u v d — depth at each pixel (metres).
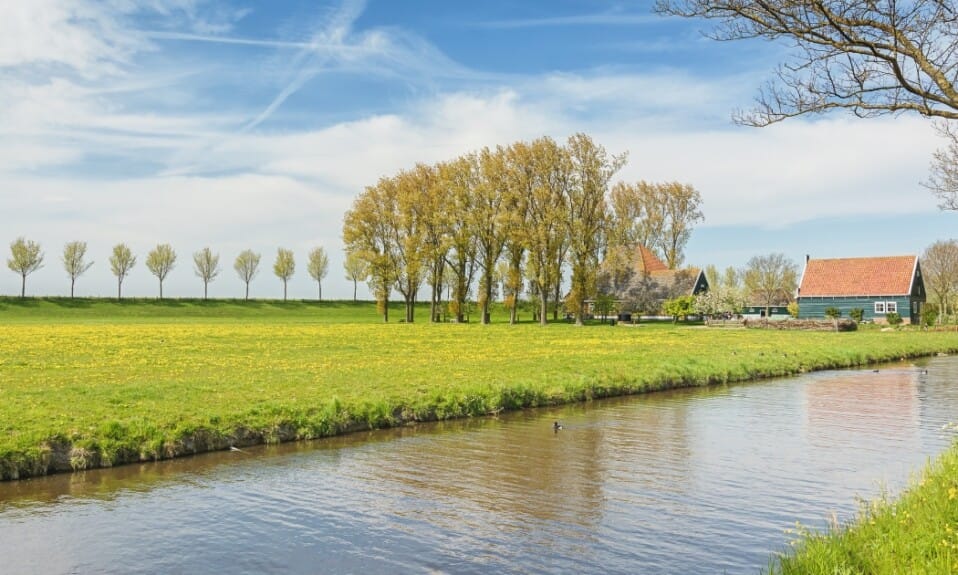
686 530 10.84
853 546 7.97
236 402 18.92
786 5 9.03
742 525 11.09
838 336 56.91
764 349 41.75
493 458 15.82
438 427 19.64
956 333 62.41
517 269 77.38
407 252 77.81
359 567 9.47
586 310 94.62
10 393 19.34
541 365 30.22
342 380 23.92
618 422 20.50
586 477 14.14
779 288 110.38
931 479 10.14
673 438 18.14
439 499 12.58
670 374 29.16
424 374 26.12
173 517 11.55
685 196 96.25
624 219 77.44
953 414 22.03
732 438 18.17
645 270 96.19
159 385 21.39
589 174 72.88
